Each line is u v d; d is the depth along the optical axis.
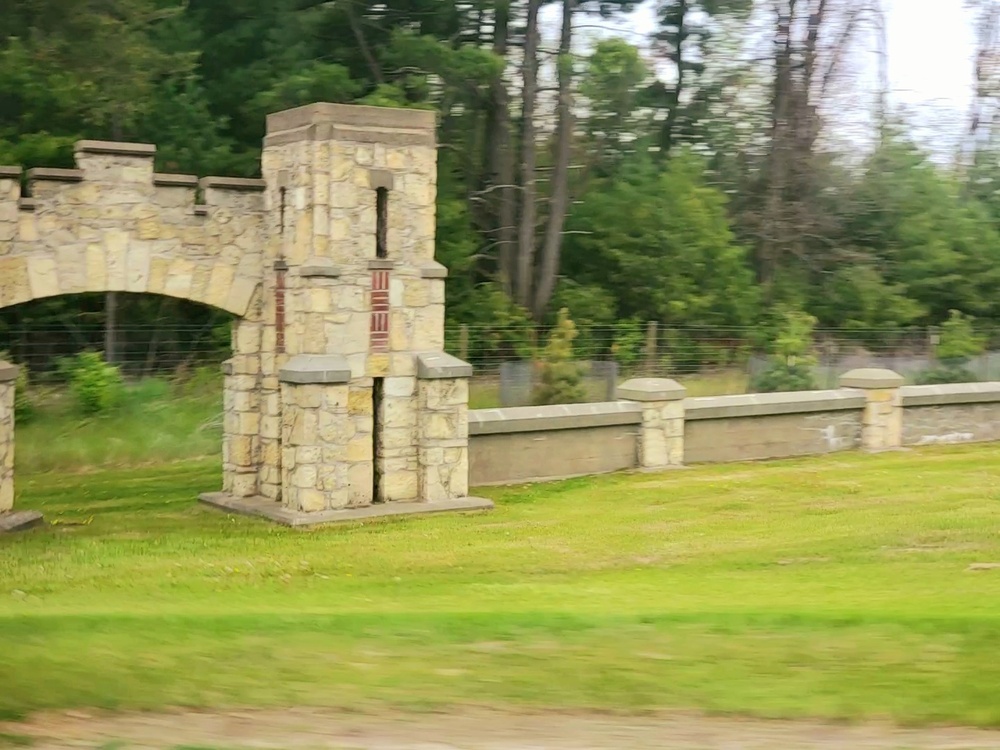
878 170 42.28
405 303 17.08
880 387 23.42
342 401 16.50
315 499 16.36
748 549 14.06
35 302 30.25
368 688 7.12
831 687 6.95
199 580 12.45
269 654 7.83
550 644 8.03
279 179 17.00
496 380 30.19
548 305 35.50
